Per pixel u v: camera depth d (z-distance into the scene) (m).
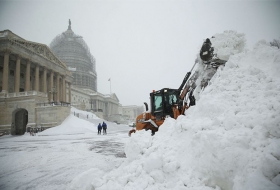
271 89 4.12
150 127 9.68
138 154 5.28
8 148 14.43
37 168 7.65
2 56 46.22
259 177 2.67
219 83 5.04
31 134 33.06
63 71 63.56
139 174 4.05
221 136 3.47
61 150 12.66
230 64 5.55
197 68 8.16
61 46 98.94
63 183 5.68
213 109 4.33
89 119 49.03
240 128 3.55
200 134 3.83
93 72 109.44
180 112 8.45
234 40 6.98
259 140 3.14
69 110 41.88
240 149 3.17
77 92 83.25
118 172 4.53
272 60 5.09
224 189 3.18
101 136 25.59
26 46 48.50
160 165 3.93
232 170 3.11
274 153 2.83
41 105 39.34
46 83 56.78
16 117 40.50
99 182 4.16
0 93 40.75
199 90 7.82
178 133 4.78
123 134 29.91
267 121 3.24
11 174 6.76
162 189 3.50
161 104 9.63
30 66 53.09
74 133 32.56
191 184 3.40
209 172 3.39
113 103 113.38
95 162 8.54
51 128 35.94
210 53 7.15
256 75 4.74
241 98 4.26
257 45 5.75
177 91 9.38
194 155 3.79
